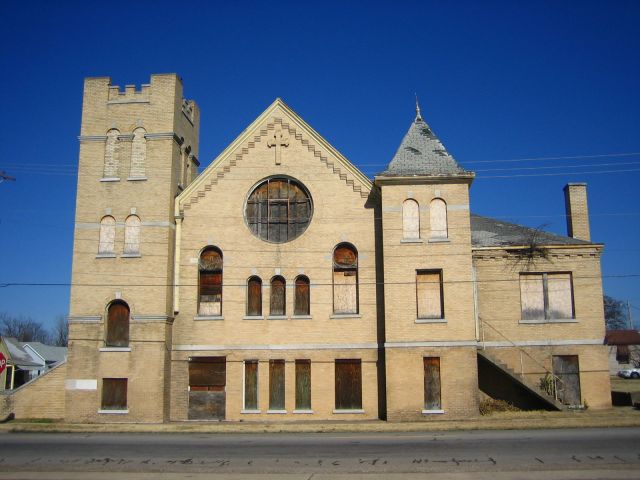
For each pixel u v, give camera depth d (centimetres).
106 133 3525
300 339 3303
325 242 3384
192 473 1778
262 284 3378
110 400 3253
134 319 3294
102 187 3462
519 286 3434
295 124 3512
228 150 3512
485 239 3606
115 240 3400
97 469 1861
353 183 3422
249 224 3453
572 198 3781
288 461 1945
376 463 1881
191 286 3403
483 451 2052
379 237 3356
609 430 2609
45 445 2403
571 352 3366
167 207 3409
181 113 3688
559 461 1842
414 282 3197
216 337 3341
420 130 3556
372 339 3269
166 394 3272
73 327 3328
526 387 3209
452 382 3097
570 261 3441
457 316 3145
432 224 3250
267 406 3262
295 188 3478
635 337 7769
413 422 3020
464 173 3253
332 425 2953
